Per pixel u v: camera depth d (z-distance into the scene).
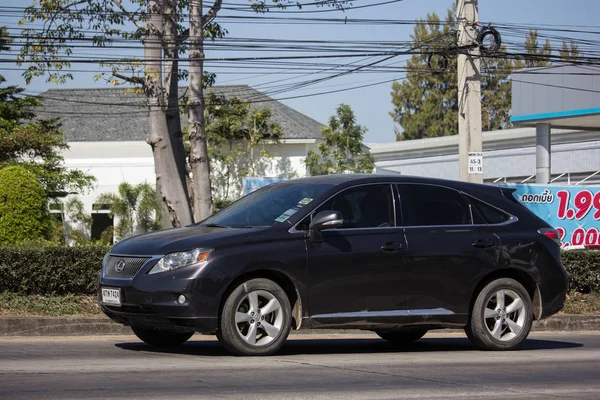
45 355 10.12
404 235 10.70
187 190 21.70
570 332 15.57
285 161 42.22
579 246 23.84
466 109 20.19
